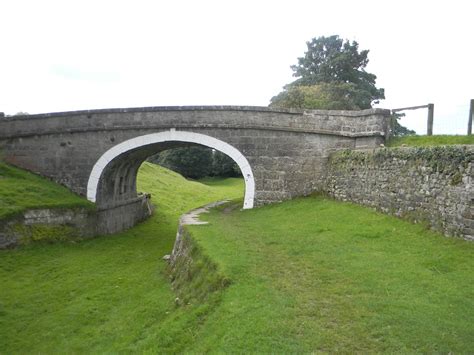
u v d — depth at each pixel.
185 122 16.23
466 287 6.39
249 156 16.11
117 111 16.42
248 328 5.59
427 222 9.18
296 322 5.63
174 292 9.24
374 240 9.19
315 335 5.28
